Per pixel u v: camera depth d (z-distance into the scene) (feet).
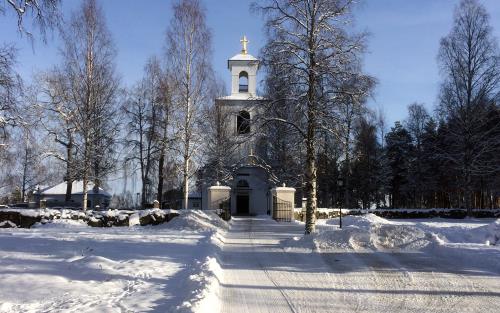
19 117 55.42
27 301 25.94
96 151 103.40
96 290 28.73
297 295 29.91
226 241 63.72
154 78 135.03
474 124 141.38
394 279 35.60
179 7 108.27
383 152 198.70
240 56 153.79
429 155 194.59
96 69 100.63
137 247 50.57
